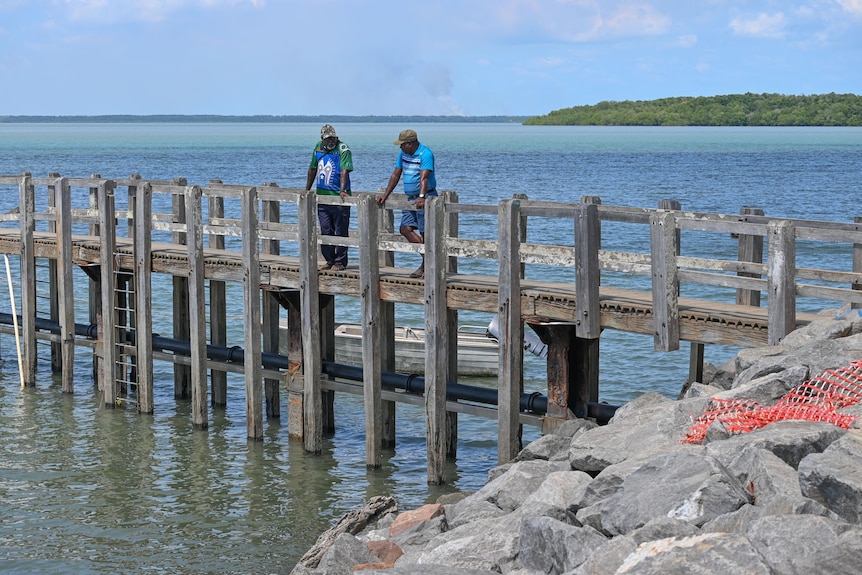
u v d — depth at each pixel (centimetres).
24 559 1201
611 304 1294
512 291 1338
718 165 9581
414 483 1472
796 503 677
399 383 1566
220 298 1867
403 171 1498
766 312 1254
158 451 1609
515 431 1370
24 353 2016
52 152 12788
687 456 795
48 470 1517
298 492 1431
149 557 1209
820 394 964
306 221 1525
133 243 1783
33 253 1986
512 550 809
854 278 1142
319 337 1574
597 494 866
